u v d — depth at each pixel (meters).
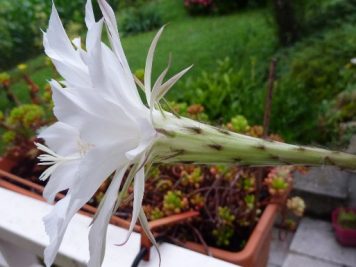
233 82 0.81
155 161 0.19
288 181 0.46
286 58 1.05
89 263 0.17
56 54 0.19
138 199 0.17
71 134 0.21
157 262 0.27
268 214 0.43
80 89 0.17
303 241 0.65
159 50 1.10
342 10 1.14
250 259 0.39
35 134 0.52
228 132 0.19
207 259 0.27
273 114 0.76
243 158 0.19
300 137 0.79
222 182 0.44
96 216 0.17
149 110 0.19
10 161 0.51
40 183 0.48
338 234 0.63
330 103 0.85
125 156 0.18
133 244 0.29
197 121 0.20
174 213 0.41
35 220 0.31
